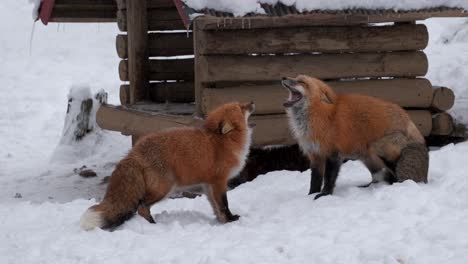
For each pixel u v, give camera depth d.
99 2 6.85
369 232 4.11
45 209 4.92
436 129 6.14
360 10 5.58
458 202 4.39
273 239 4.12
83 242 4.19
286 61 5.78
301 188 5.11
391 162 4.83
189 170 4.45
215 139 4.50
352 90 5.93
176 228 4.38
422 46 5.96
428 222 4.16
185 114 6.04
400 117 4.85
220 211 4.54
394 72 5.97
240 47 5.68
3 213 4.88
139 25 6.79
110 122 6.53
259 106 5.75
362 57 5.91
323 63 5.84
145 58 6.85
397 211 4.34
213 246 4.07
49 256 4.09
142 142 4.45
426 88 6.03
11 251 4.18
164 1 6.85
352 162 5.71
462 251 3.84
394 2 5.64
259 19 5.64
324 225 4.25
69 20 6.89
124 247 4.14
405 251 3.87
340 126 4.79
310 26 5.79
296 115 4.87
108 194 4.39
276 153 5.98
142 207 4.43
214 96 5.64
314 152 4.86
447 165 5.25
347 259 3.87
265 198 4.95
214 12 5.31
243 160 4.59
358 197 4.65
